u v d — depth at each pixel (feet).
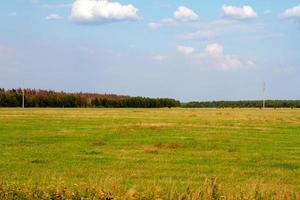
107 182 58.03
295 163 97.86
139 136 155.02
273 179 77.87
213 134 165.07
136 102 600.39
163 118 269.03
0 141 135.33
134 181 72.33
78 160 99.14
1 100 537.65
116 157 104.63
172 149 121.29
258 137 156.04
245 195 48.29
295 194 50.44
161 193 50.29
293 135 164.45
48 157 103.50
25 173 80.79
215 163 96.89
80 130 175.42
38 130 173.27
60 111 374.22
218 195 47.88
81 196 48.14
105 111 392.88
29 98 549.54
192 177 78.54
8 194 48.80
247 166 93.20
